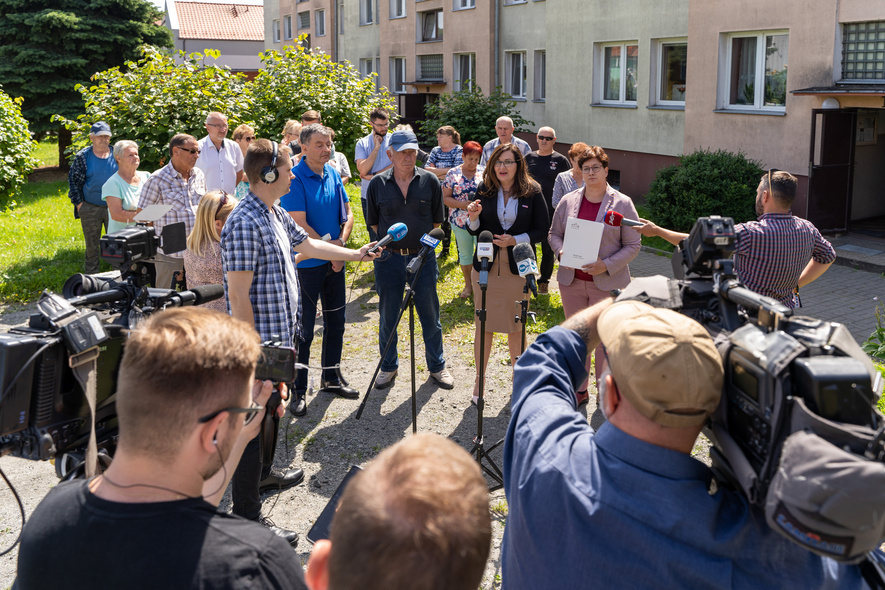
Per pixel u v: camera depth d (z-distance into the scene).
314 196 5.11
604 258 4.89
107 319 2.29
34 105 20.47
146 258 2.41
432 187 5.27
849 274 9.28
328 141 5.08
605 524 1.35
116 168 8.22
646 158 14.58
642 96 14.38
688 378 1.28
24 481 4.24
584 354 1.76
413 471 1.07
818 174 10.73
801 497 1.05
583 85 15.92
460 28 20.52
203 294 2.54
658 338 1.32
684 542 1.31
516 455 1.57
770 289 4.05
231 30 51.19
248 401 1.52
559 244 5.09
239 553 1.38
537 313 7.14
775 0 11.23
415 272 4.10
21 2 20.11
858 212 12.15
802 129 11.09
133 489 1.42
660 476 1.35
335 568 1.05
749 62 12.16
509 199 5.05
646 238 11.18
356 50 28.08
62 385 1.92
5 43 20.94
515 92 19.14
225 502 4.00
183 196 5.82
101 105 9.87
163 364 1.40
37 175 19.08
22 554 1.42
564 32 16.23
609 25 14.91
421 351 6.23
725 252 1.62
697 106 12.93
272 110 12.05
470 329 6.75
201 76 10.20
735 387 1.33
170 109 9.74
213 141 7.23
